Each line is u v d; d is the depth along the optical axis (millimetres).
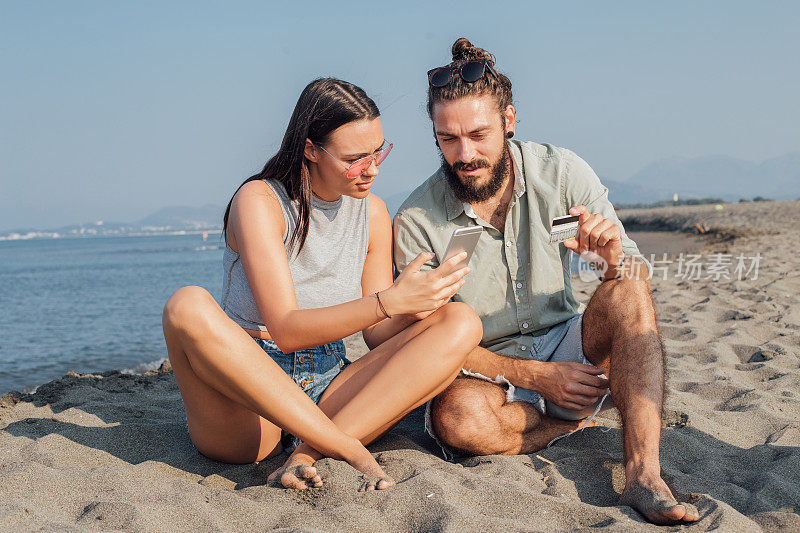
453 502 1702
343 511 1660
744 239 14180
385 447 2330
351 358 4207
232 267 2316
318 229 2295
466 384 2266
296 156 2162
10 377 5148
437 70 2336
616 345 2035
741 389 3070
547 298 2510
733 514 1596
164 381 3648
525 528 1552
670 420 2617
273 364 1979
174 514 1667
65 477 1883
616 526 1550
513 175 2516
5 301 13586
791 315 4727
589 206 2477
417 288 2002
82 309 11062
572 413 2381
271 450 2262
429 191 2576
